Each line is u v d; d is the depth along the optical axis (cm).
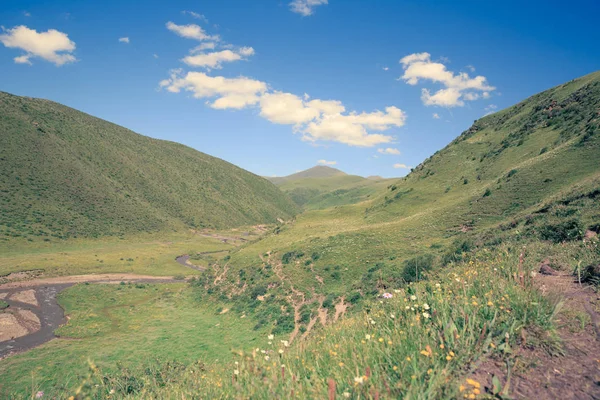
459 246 2252
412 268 2028
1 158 10506
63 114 15462
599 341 324
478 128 8931
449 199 5778
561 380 272
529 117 6869
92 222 10569
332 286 3591
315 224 8081
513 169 4534
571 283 548
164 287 6494
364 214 7725
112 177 13900
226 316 4212
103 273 7231
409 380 280
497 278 482
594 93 5344
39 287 5784
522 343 331
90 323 4231
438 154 8819
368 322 472
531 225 1839
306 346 472
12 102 13638
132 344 3494
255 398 308
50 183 10994
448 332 342
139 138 19750
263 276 4784
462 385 268
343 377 312
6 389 2245
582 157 3644
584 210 1639
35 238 8431
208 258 9850
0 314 4272
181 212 15162
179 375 686
